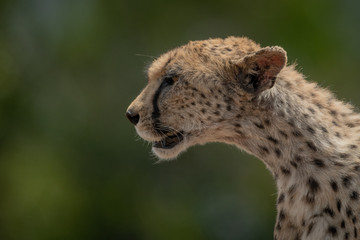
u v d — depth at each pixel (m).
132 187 19.22
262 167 18.83
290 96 6.80
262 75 6.71
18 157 19.69
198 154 18.91
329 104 7.04
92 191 19.36
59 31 20.22
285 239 6.88
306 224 6.68
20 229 19.19
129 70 19.73
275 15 20.50
